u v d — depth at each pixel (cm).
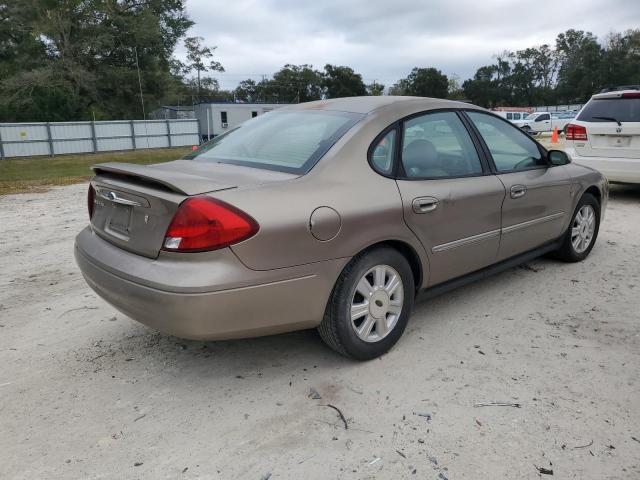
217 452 250
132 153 3100
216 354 346
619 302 420
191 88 8244
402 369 321
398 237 322
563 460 241
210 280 257
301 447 253
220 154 357
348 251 297
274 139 347
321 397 294
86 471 239
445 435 259
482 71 10988
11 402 294
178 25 4459
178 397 297
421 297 361
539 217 441
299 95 9300
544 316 395
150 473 237
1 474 237
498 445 251
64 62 3825
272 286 273
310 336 369
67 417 280
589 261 525
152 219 279
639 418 270
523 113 3934
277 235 271
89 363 337
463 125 389
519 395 291
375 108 347
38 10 3812
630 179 769
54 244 650
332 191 297
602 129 779
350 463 241
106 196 315
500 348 346
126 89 4053
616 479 229
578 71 9700
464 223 365
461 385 302
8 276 518
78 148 3039
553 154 451
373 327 328
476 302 423
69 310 425
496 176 396
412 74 9825
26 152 2861
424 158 351
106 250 308
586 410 277
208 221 258
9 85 3662
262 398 294
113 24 4009
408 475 233
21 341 369
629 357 332
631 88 838
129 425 272
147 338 371
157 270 269
